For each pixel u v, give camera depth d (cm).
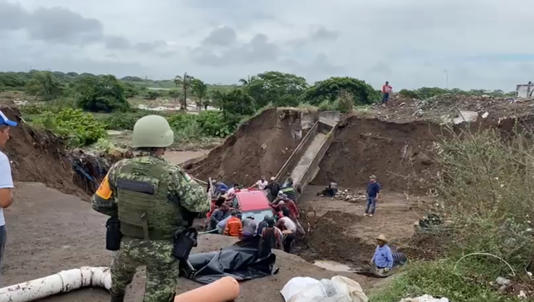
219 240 846
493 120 2178
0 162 430
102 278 593
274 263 704
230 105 4741
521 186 637
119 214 407
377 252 989
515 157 688
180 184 404
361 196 2178
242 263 670
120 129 5128
